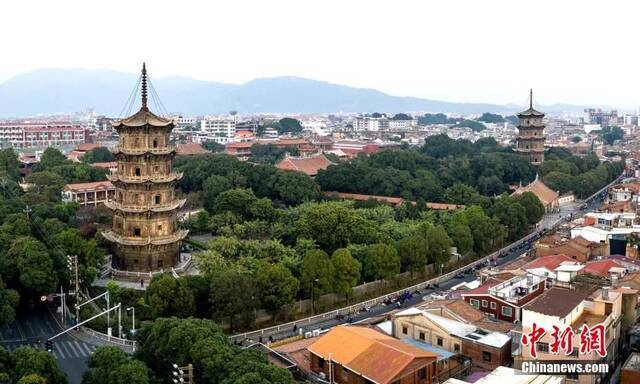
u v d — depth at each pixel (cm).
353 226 18000
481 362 11256
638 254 17612
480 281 15288
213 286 13425
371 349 10444
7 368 9106
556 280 13950
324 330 13425
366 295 16012
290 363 11050
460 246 18938
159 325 10088
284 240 18862
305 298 15075
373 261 16025
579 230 19062
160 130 16788
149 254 16650
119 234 17125
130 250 16725
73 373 11138
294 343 12038
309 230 18150
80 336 13012
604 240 18412
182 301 13188
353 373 10219
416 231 18488
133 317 12650
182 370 8844
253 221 19525
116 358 9350
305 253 16050
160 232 16925
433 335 11888
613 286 12938
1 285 13062
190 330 9725
